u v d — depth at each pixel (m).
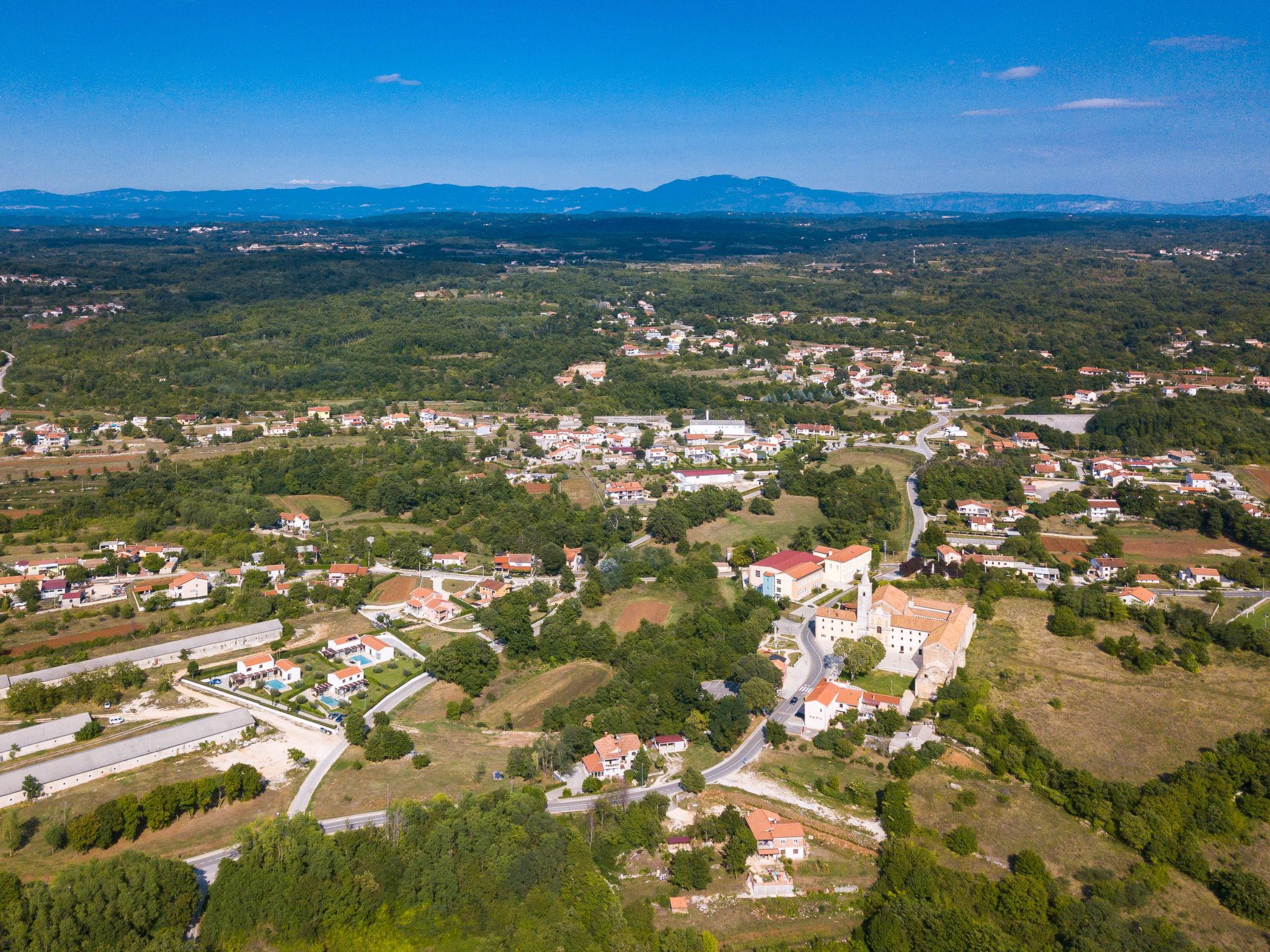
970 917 187.50
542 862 198.62
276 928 187.88
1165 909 195.50
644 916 192.25
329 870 194.50
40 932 176.75
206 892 195.00
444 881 194.75
